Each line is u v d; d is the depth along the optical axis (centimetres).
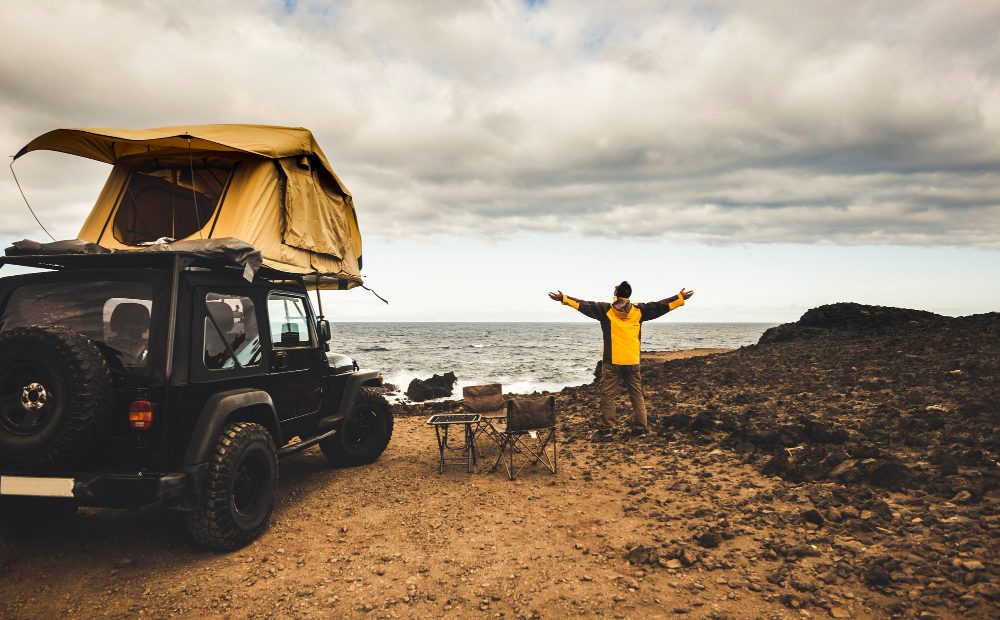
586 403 1156
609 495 584
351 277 798
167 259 442
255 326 544
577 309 851
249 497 484
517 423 655
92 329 430
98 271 444
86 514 542
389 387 3089
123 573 416
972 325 1396
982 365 956
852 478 544
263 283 575
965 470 530
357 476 688
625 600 361
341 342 8594
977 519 424
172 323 423
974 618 310
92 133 550
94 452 404
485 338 11006
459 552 448
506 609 356
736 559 411
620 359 836
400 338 10706
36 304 443
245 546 467
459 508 557
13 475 395
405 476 684
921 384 912
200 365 450
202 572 417
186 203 604
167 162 608
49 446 368
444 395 2808
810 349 1488
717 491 566
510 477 659
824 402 873
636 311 843
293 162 643
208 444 435
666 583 381
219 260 460
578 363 4794
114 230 589
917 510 461
